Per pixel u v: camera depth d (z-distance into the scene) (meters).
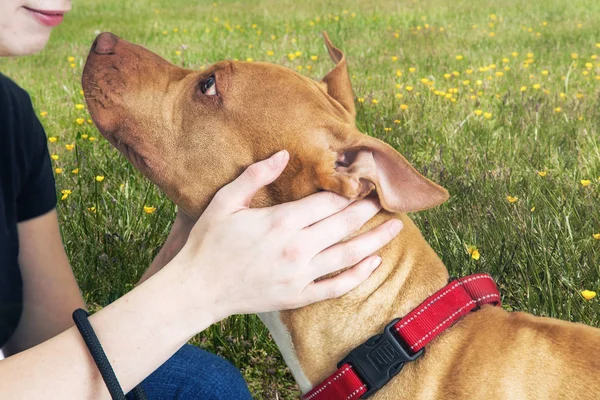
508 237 4.00
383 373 2.14
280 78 2.29
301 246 1.91
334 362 2.24
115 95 2.41
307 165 2.14
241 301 1.91
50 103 7.08
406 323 2.15
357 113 6.25
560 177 4.76
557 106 6.50
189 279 1.87
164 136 2.36
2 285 2.21
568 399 2.06
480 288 2.26
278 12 13.78
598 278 3.63
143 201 4.52
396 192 2.07
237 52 9.49
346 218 2.00
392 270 2.28
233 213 1.91
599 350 2.12
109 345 1.80
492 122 5.96
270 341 3.54
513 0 14.09
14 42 2.02
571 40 9.91
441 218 4.18
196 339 3.59
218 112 2.29
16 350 2.61
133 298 1.84
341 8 13.95
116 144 2.46
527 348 2.15
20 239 2.45
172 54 9.47
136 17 13.53
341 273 2.12
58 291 2.54
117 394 1.73
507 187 4.65
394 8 13.72
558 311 3.53
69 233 4.18
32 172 2.40
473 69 8.17
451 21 12.05
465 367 2.15
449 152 5.41
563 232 3.97
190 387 2.29
